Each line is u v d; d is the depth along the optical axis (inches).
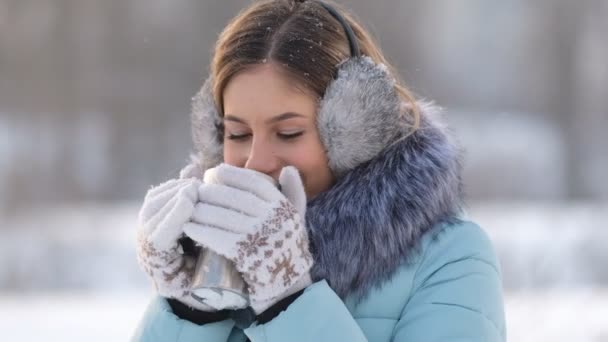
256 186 122.1
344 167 132.0
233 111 130.3
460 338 122.7
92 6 1676.9
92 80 1610.5
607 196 1348.4
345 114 129.3
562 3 1959.9
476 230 131.1
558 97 1887.3
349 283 126.5
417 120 134.0
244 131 131.3
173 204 122.8
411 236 127.3
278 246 119.0
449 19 2038.6
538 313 359.9
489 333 124.3
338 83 129.9
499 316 127.2
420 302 126.0
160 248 121.6
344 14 140.8
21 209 912.9
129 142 1501.0
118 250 756.0
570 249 599.8
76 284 697.0
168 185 127.3
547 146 1512.1
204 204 120.9
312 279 127.3
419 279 127.0
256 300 120.5
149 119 1596.9
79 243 765.3
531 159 1350.9
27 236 786.8
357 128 129.7
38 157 1227.2
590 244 607.5
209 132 139.8
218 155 140.3
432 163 130.8
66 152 1306.6
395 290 126.7
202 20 1779.0
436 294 125.8
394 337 125.6
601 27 1930.4
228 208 120.6
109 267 723.4
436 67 1958.7
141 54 1717.5
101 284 700.0
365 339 121.6
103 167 1396.4
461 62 2012.8
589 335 333.1
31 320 399.5
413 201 128.0
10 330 376.5
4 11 1601.9
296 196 125.3
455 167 132.6
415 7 1892.2
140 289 685.9
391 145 132.9
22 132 1365.7
